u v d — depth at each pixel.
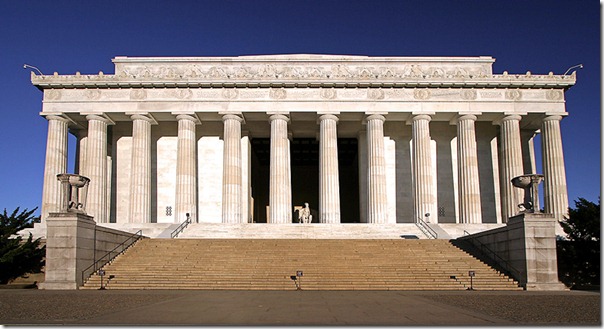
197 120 60.62
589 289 33.44
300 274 31.11
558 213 56.50
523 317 17.94
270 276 32.94
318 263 35.47
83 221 32.72
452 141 65.06
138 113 58.19
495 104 58.41
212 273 33.56
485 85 58.31
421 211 56.59
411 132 64.69
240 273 33.62
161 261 36.03
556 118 58.38
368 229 51.72
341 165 88.00
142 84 58.12
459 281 32.22
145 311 19.33
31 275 36.00
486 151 64.88
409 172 63.88
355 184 85.06
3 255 33.34
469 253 38.50
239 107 58.34
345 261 36.03
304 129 66.06
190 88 58.69
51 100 58.25
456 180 64.19
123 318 17.38
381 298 24.75
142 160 57.88
